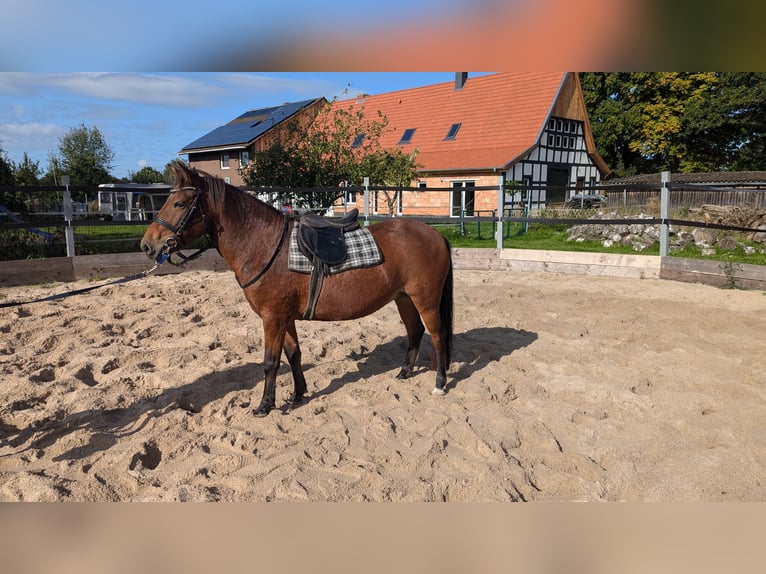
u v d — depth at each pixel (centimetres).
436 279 461
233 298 835
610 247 1339
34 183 2847
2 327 644
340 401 455
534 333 662
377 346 616
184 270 1097
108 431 397
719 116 3000
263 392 460
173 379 495
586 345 614
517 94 2778
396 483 332
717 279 960
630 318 715
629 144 3519
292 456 362
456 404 450
